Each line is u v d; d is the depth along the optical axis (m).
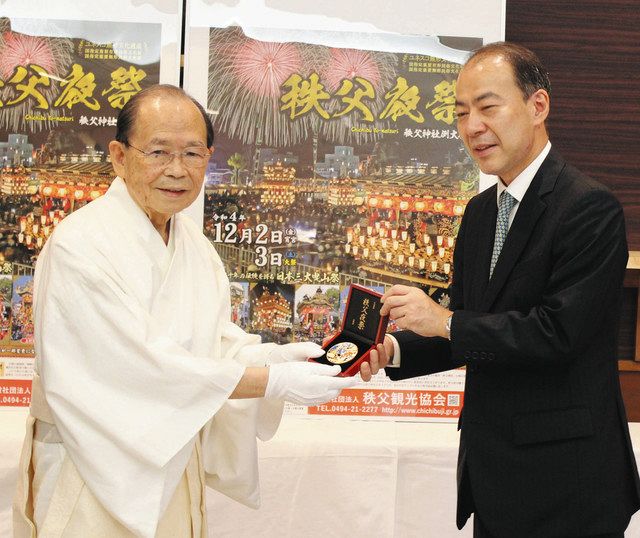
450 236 3.06
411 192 3.05
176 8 3.01
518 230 2.02
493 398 2.04
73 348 1.86
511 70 1.99
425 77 3.04
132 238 1.93
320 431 2.98
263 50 3.02
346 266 3.07
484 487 2.03
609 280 1.94
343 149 3.04
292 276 3.07
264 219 3.05
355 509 2.89
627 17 3.42
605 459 1.96
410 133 3.04
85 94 3.01
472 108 2.02
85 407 1.82
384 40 3.03
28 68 3.00
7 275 3.03
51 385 1.84
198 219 3.04
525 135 2.01
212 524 2.87
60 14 3.00
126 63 3.01
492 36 3.04
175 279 1.98
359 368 2.23
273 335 3.07
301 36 3.02
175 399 1.85
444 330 2.11
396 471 2.88
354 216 3.06
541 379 1.99
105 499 1.83
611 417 2.01
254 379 1.92
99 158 3.03
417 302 2.14
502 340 1.94
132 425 1.83
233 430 2.14
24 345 3.04
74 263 1.85
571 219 1.95
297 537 2.89
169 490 1.91
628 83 3.45
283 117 3.03
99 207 1.97
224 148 3.03
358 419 3.09
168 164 1.89
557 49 3.43
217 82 3.01
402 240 3.06
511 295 2.02
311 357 2.21
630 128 3.47
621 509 1.97
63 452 1.96
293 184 3.04
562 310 1.89
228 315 2.24
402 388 3.08
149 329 1.85
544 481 1.97
